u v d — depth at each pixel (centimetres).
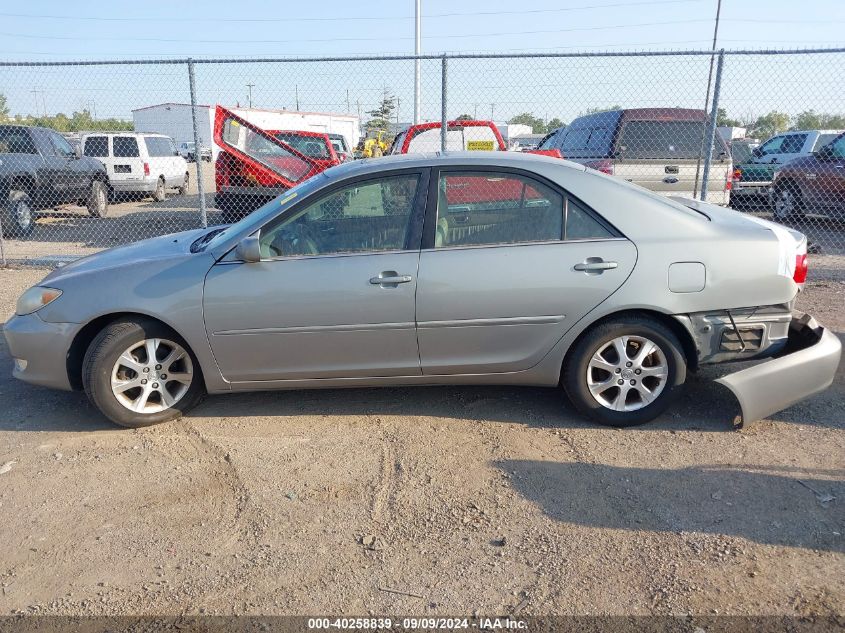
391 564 301
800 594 277
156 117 2589
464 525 328
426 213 411
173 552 312
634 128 995
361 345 412
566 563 299
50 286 431
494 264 403
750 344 414
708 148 792
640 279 402
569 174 412
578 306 404
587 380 418
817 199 1209
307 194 414
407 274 403
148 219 1455
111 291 416
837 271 859
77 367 438
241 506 347
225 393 442
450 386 493
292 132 1366
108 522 336
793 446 397
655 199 417
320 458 393
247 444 411
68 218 1488
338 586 288
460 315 406
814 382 416
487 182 411
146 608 278
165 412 436
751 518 328
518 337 411
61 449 410
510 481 364
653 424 429
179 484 369
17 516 342
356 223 414
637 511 335
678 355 412
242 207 1098
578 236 408
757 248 405
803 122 1119
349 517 336
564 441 409
